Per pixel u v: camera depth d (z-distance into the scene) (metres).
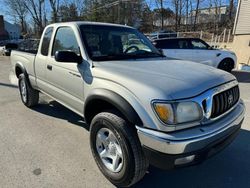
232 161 3.41
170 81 2.53
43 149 3.66
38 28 53.91
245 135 4.20
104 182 2.94
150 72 2.79
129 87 2.56
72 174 3.07
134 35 4.08
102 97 2.79
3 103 5.88
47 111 5.29
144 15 58.09
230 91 2.88
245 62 16.06
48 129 4.37
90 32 3.55
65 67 3.57
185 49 9.62
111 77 2.79
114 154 2.83
